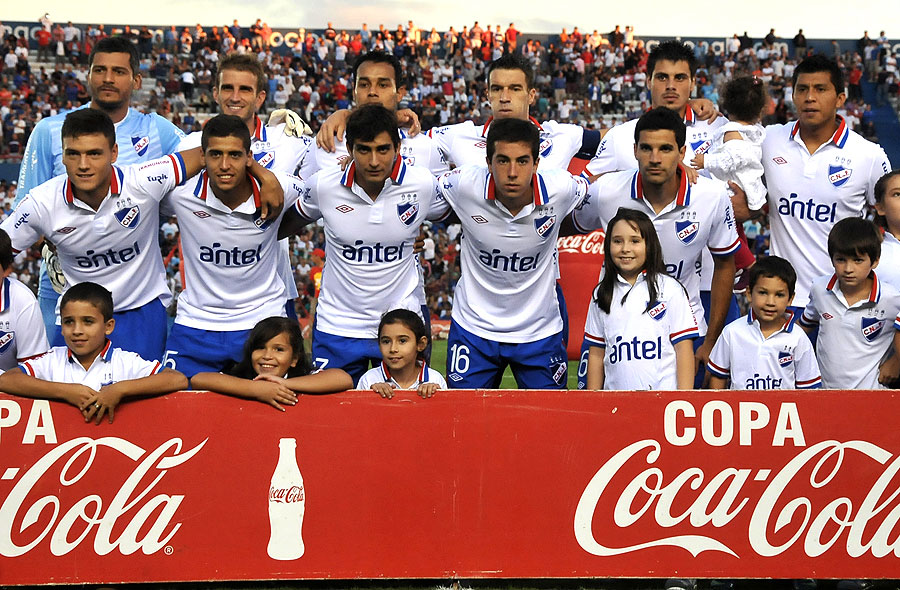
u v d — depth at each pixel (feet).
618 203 17.95
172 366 18.42
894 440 14.16
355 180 17.53
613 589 14.47
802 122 19.74
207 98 104.73
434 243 75.25
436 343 56.80
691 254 18.12
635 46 117.80
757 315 17.30
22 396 13.80
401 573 14.12
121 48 20.30
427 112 109.40
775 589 14.80
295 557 14.07
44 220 16.87
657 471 14.15
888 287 17.30
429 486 14.12
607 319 16.55
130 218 17.07
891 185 18.16
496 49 117.91
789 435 14.15
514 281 18.30
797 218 20.04
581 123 108.27
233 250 17.79
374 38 119.03
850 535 14.23
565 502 14.15
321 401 14.10
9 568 13.82
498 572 14.14
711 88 109.09
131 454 13.93
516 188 16.65
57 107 100.73
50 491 13.85
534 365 18.86
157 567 13.98
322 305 18.99
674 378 16.30
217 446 14.02
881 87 108.68
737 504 14.20
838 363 17.80
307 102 107.24
